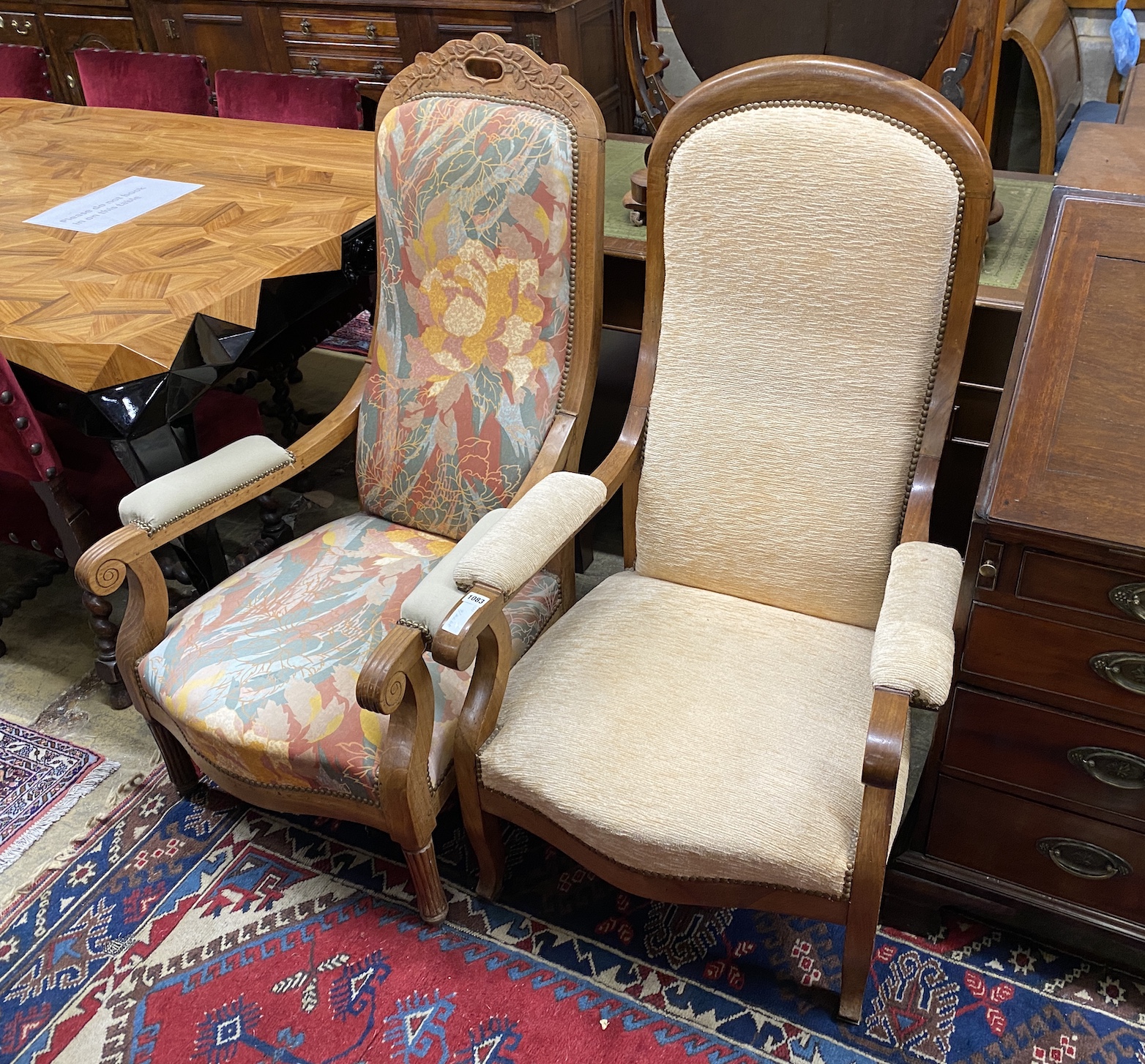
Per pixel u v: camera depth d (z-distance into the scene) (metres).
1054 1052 1.38
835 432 1.43
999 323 1.62
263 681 1.49
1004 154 2.82
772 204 1.36
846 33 1.55
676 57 3.59
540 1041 1.43
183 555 2.01
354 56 3.75
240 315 1.85
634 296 2.02
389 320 1.77
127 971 1.57
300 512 2.57
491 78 1.69
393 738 1.37
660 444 1.55
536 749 1.34
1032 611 1.17
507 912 1.61
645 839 1.25
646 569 1.65
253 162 2.47
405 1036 1.45
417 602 1.29
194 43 4.05
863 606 1.49
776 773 1.26
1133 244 1.13
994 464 1.14
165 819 1.82
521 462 1.65
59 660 2.19
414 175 1.64
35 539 1.99
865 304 1.36
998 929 1.54
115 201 2.28
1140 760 1.21
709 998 1.47
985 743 1.31
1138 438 1.08
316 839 1.77
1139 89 1.51
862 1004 1.41
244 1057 1.45
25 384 1.81
